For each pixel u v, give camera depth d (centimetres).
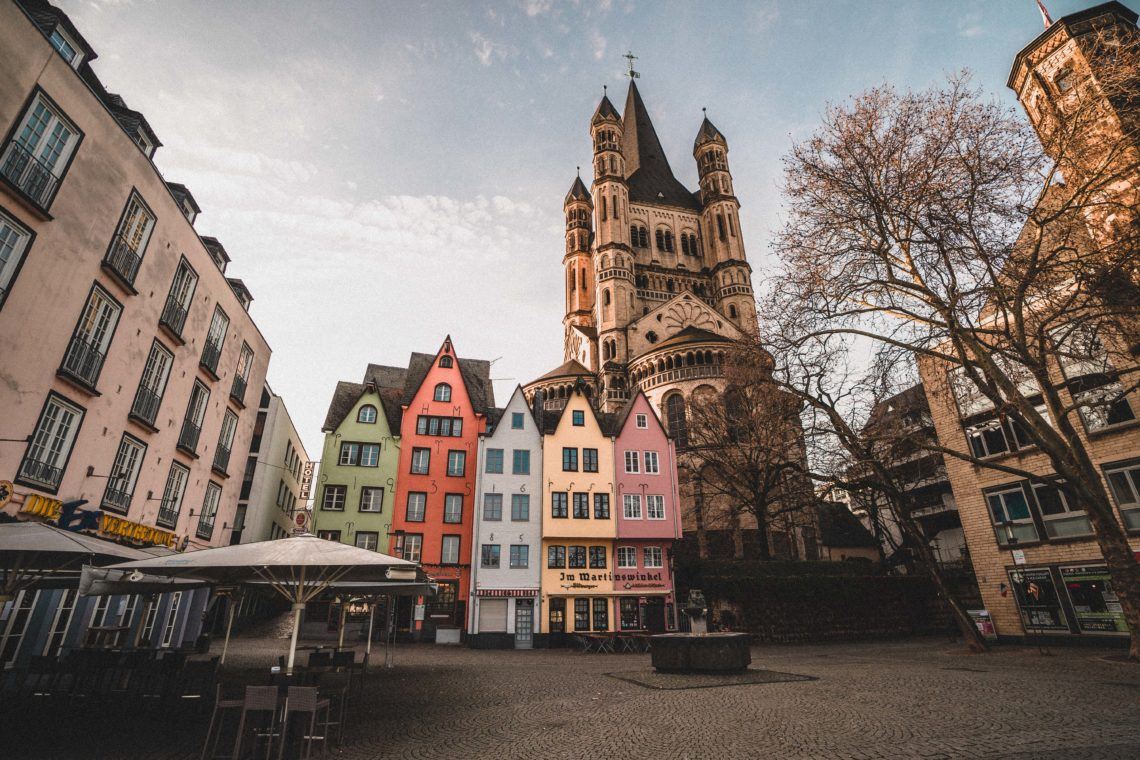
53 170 1299
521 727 944
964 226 1527
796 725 885
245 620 3425
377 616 3241
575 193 8100
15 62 1177
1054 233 1595
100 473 1525
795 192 1859
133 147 1567
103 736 883
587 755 759
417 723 984
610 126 7600
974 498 2423
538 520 3316
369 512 3369
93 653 1158
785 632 3059
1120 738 732
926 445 1886
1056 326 1614
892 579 3434
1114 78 1420
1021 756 674
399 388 4162
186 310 1941
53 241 1301
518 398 3584
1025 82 2120
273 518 3784
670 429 5003
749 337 2384
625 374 5931
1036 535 2184
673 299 6519
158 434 1809
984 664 1609
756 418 3086
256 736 772
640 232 7669
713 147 7988
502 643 3030
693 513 4441
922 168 1628
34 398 1270
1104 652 1769
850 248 1800
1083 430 2069
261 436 3625
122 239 1552
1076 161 1478
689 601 1703
